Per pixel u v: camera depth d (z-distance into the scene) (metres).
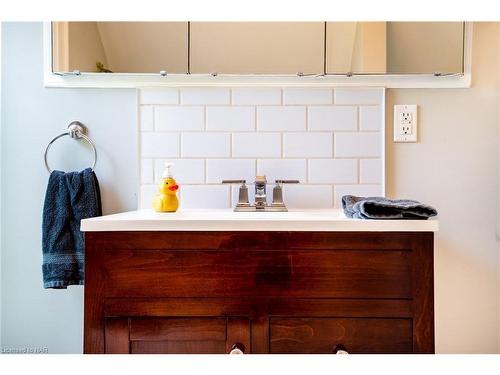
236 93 1.35
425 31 1.35
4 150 1.36
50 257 1.24
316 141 1.35
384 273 0.90
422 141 1.35
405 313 0.89
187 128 1.35
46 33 1.35
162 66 1.36
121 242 0.91
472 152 1.35
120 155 1.37
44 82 1.35
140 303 0.91
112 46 1.36
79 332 1.36
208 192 1.36
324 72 1.35
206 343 0.90
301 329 0.90
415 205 0.92
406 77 1.34
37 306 1.36
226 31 1.37
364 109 1.35
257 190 1.26
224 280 0.91
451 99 1.36
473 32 1.36
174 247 0.91
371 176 1.35
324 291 0.90
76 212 1.27
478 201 1.35
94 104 1.37
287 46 1.36
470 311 1.34
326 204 1.35
